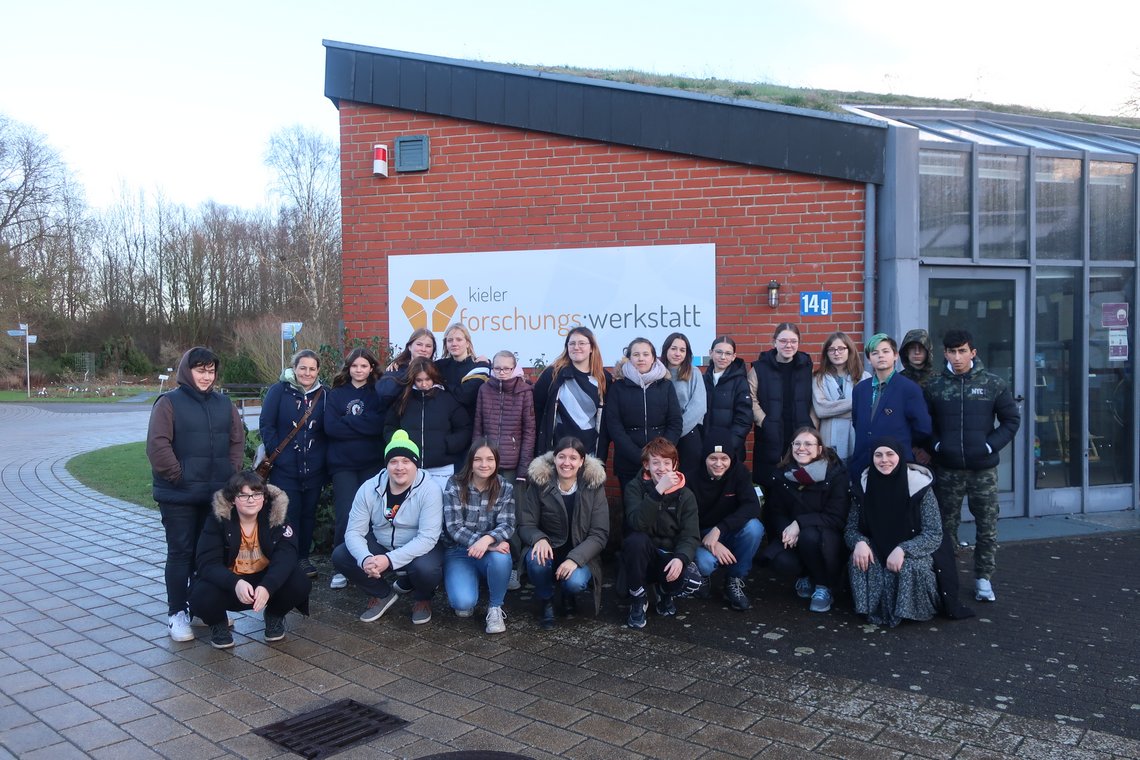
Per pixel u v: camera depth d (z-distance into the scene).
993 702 3.91
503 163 7.28
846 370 5.96
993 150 7.32
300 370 5.98
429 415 5.76
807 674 4.29
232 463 5.14
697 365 6.96
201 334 53.97
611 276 7.11
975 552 5.54
